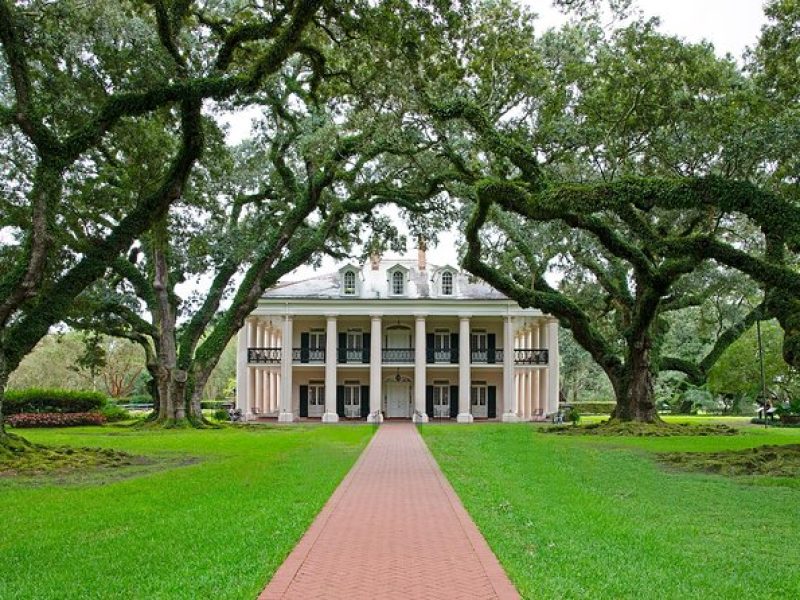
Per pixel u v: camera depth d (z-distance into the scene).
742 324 33.59
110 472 15.97
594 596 6.14
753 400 55.97
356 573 6.91
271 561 7.19
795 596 6.36
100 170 24.48
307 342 48.47
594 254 29.78
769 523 9.79
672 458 18.38
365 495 11.90
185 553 7.64
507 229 27.72
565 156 22.20
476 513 9.98
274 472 15.12
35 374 66.25
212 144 23.45
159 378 33.28
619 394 30.88
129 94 18.17
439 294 47.19
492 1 19.81
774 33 17.83
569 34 22.52
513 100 22.05
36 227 17.41
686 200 16.56
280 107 30.64
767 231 16.41
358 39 18.33
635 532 8.88
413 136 21.17
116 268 33.59
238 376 47.12
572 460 18.20
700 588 6.46
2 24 16.77
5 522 9.65
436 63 18.77
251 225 34.47
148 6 20.42
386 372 48.78
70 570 7.03
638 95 20.81
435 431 31.97
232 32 19.08
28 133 17.33
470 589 6.38
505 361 46.28
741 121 18.19
